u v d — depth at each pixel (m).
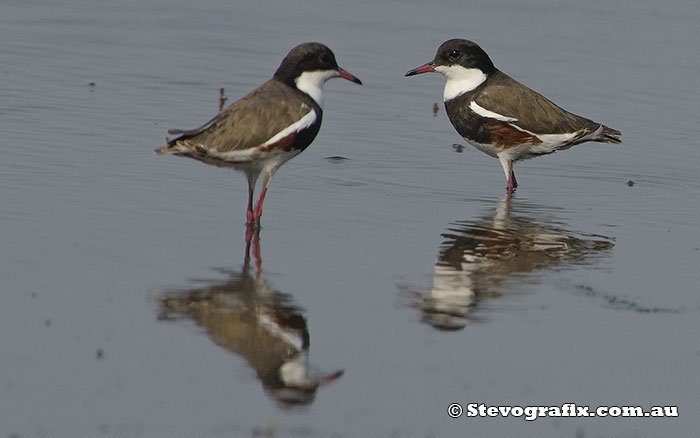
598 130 17.36
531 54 23.69
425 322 11.70
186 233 14.14
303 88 14.98
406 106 21.05
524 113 17.09
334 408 9.79
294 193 16.28
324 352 10.86
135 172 16.50
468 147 19.30
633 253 14.26
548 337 11.46
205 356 10.59
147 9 26.31
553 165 18.67
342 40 24.34
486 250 14.19
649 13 26.98
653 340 11.51
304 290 12.41
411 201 16.31
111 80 21.23
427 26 25.44
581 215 15.98
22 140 17.48
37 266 12.55
